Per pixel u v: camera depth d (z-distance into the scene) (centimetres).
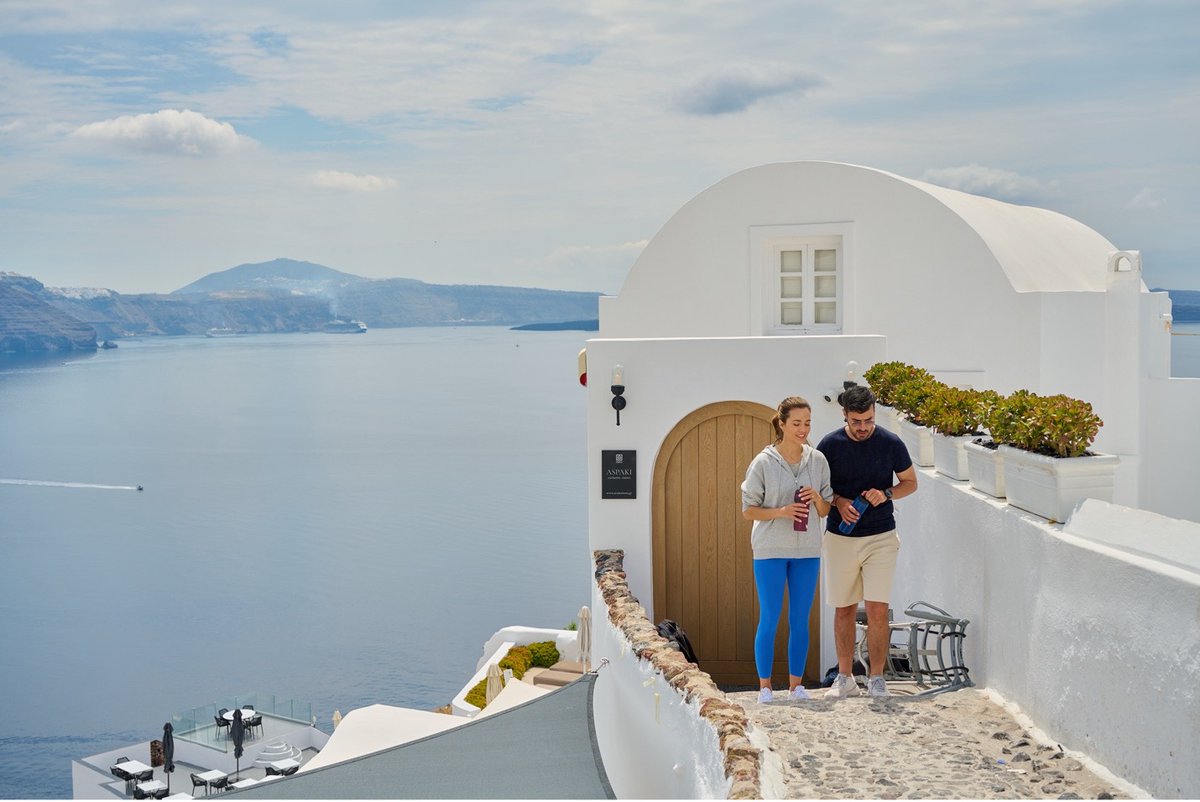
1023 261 1505
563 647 2336
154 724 8688
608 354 1076
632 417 1077
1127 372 1440
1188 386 1655
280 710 4188
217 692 9212
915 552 962
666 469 1080
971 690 753
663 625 984
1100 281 1781
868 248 1480
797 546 777
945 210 1438
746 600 1075
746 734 559
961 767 596
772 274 1541
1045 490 675
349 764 882
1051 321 1402
